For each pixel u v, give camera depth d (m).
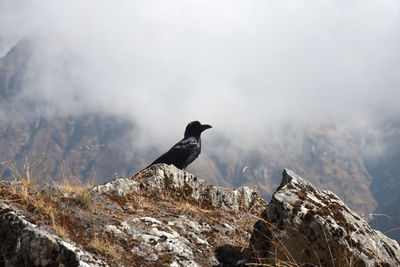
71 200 7.88
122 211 8.40
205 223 9.45
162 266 6.73
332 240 6.60
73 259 5.75
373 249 6.91
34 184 7.85
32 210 6.90
